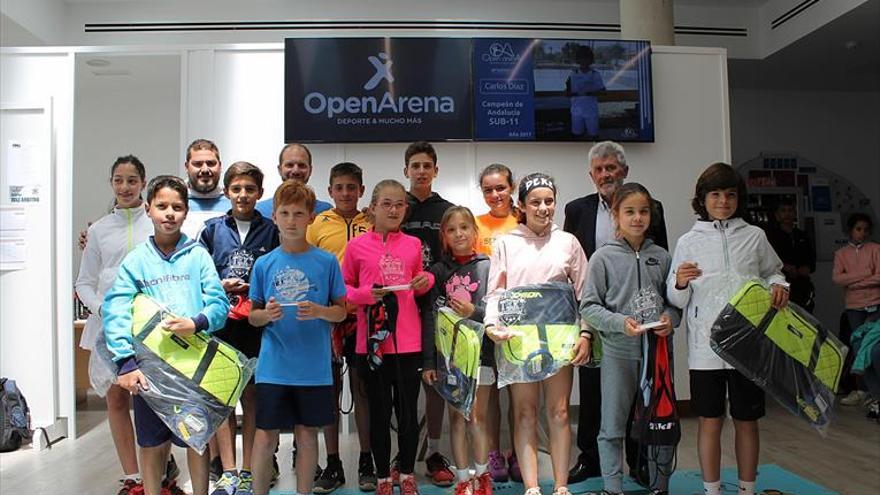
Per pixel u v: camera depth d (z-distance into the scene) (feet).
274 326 7.80
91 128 21.13
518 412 8.35
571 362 8.04
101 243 9.46
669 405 7.91
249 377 7.49
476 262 8.90
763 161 23.95
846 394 16.89
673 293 8.03
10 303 12.98
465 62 13.62
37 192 13.09
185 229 9.84
